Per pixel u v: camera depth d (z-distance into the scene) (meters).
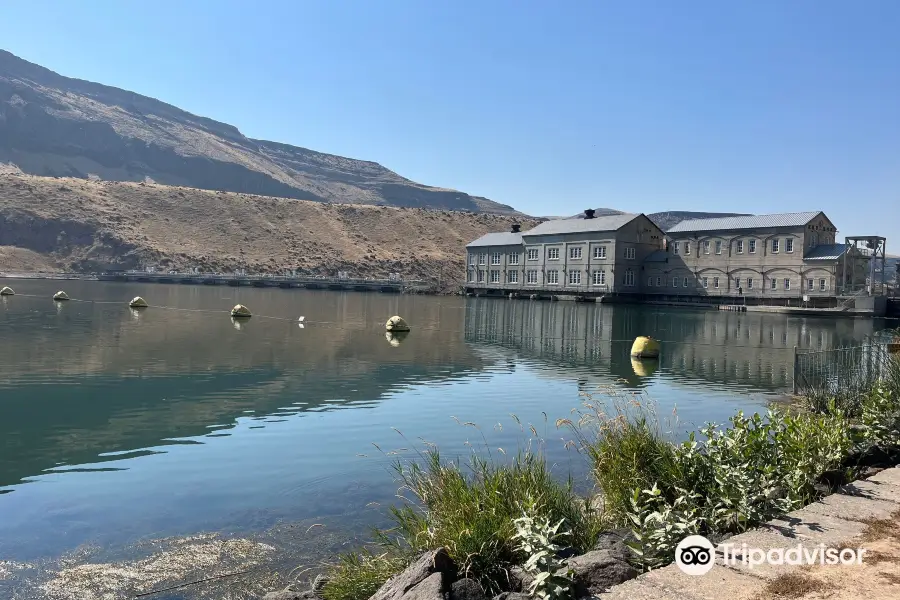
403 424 14.34
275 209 163.75
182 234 143.50
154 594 6.50
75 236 134.12
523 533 5.03
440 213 180.75
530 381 20.97
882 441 8.48
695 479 6.76
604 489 7.41
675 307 74.44
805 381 17.42
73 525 8.32
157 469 10.84
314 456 11.61
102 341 28.36
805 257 70.75
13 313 41.09
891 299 60.50
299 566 7.14
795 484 6.46
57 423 14.06
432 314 54.97
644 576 4.64
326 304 65.50
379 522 8.41
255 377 20.47
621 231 83.31
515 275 98.12
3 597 6.37
